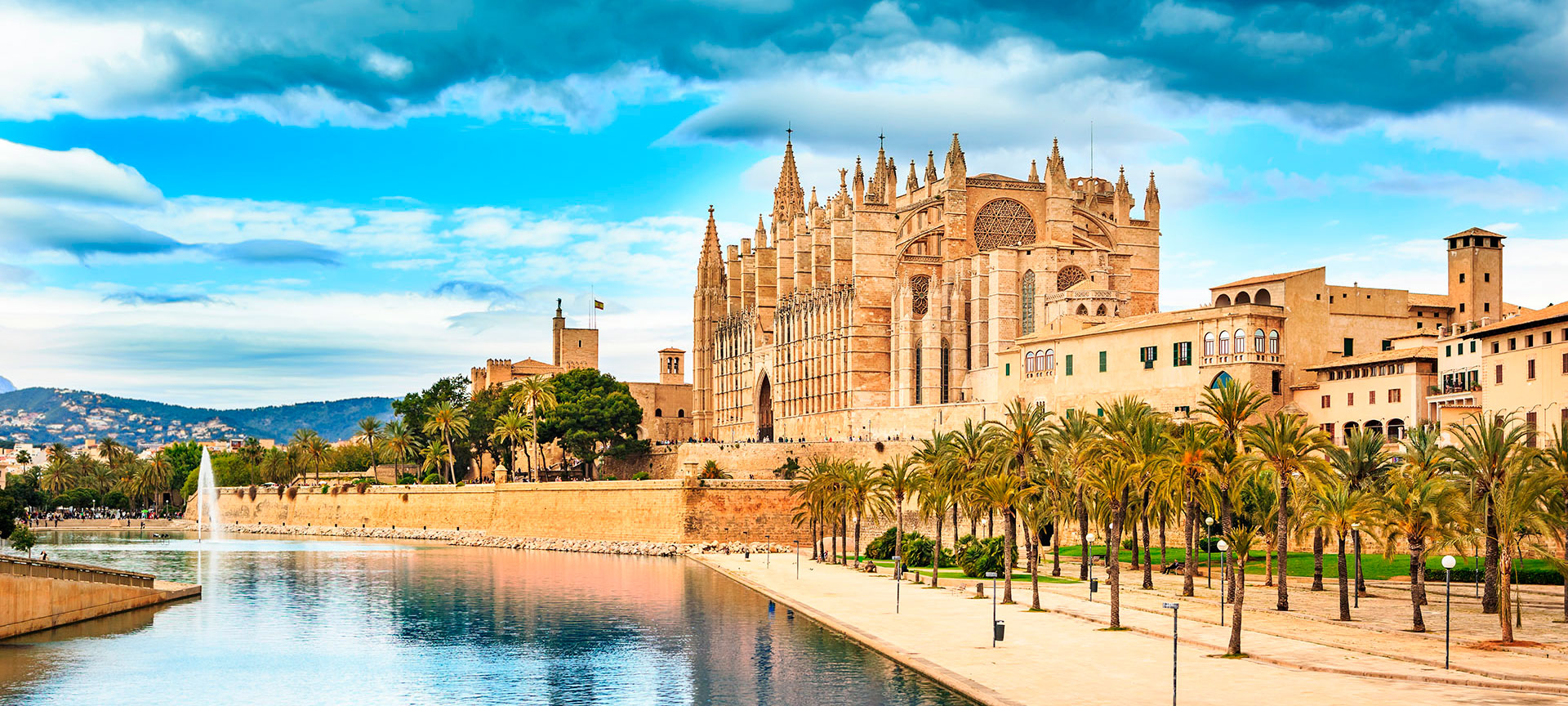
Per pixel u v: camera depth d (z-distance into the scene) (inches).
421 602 4426.7
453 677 3029.0
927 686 2674.7
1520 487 2810.0
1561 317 4128.9
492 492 7603.4
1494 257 6048.2
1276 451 3297.2
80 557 6515.8
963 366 7401.6
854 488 5319.9
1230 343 5418.3
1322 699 2299.5
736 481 6501.0
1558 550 3944.4
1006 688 2536.9
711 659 3181.6
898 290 7436.0
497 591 4771.2
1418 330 5787.4
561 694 2829.7
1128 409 4089.6
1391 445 4918.8
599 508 6929.1
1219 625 3174.2
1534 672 2456.9
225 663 3221.0
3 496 5049.2
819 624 3656.5
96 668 3127.5
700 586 4832.7
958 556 5172.2
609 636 3604.8
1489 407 4542.3
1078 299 6678.2
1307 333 5511.8
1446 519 3006.9
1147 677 2561.5
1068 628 3267.7
